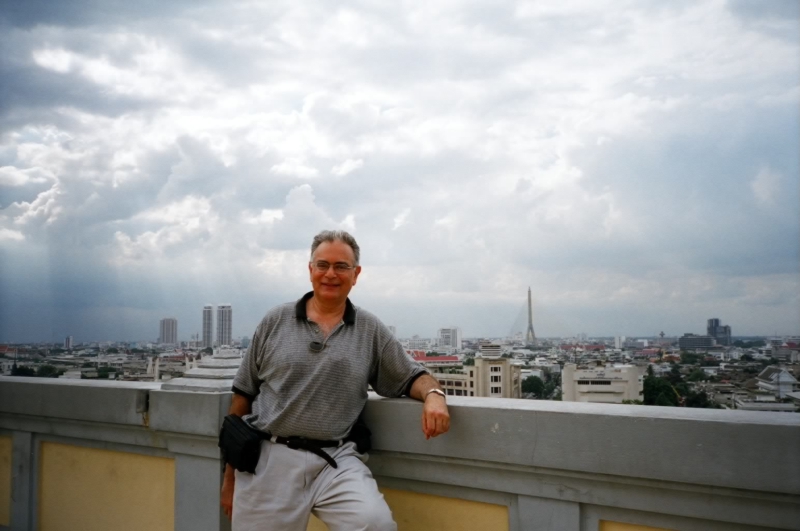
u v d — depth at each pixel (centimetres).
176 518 304
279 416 231
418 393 242
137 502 325
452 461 238
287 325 244
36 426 362
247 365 252
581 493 214
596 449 206
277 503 229
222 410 285
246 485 236
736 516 189
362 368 239
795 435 176
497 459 225
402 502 259
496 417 226
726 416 194
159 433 308
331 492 226
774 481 178
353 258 242
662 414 200
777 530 185
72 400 338
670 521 202
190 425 291
